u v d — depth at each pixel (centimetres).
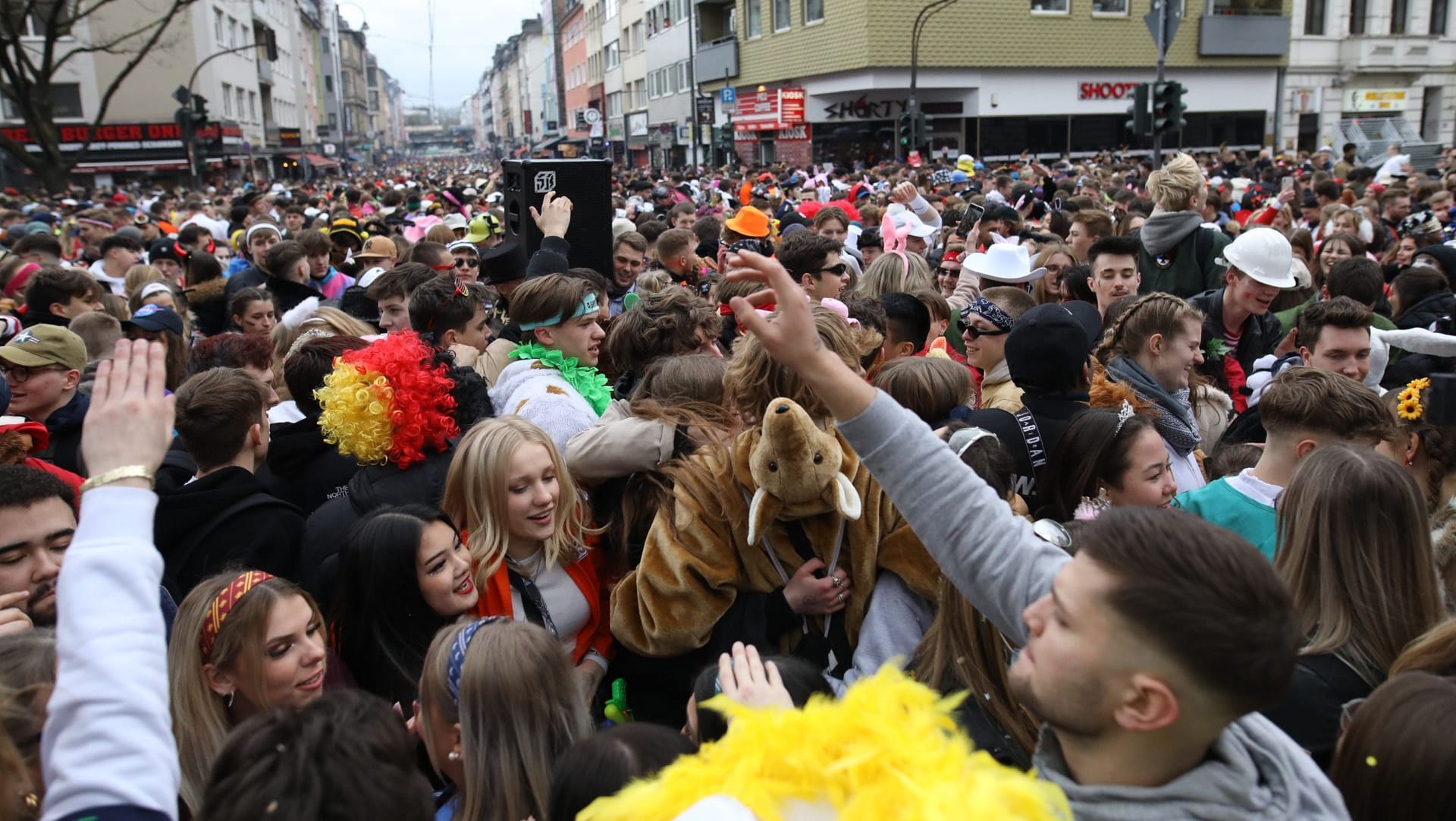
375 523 262
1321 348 393
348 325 472
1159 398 358
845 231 824
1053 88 2795
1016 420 323
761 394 248
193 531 305
